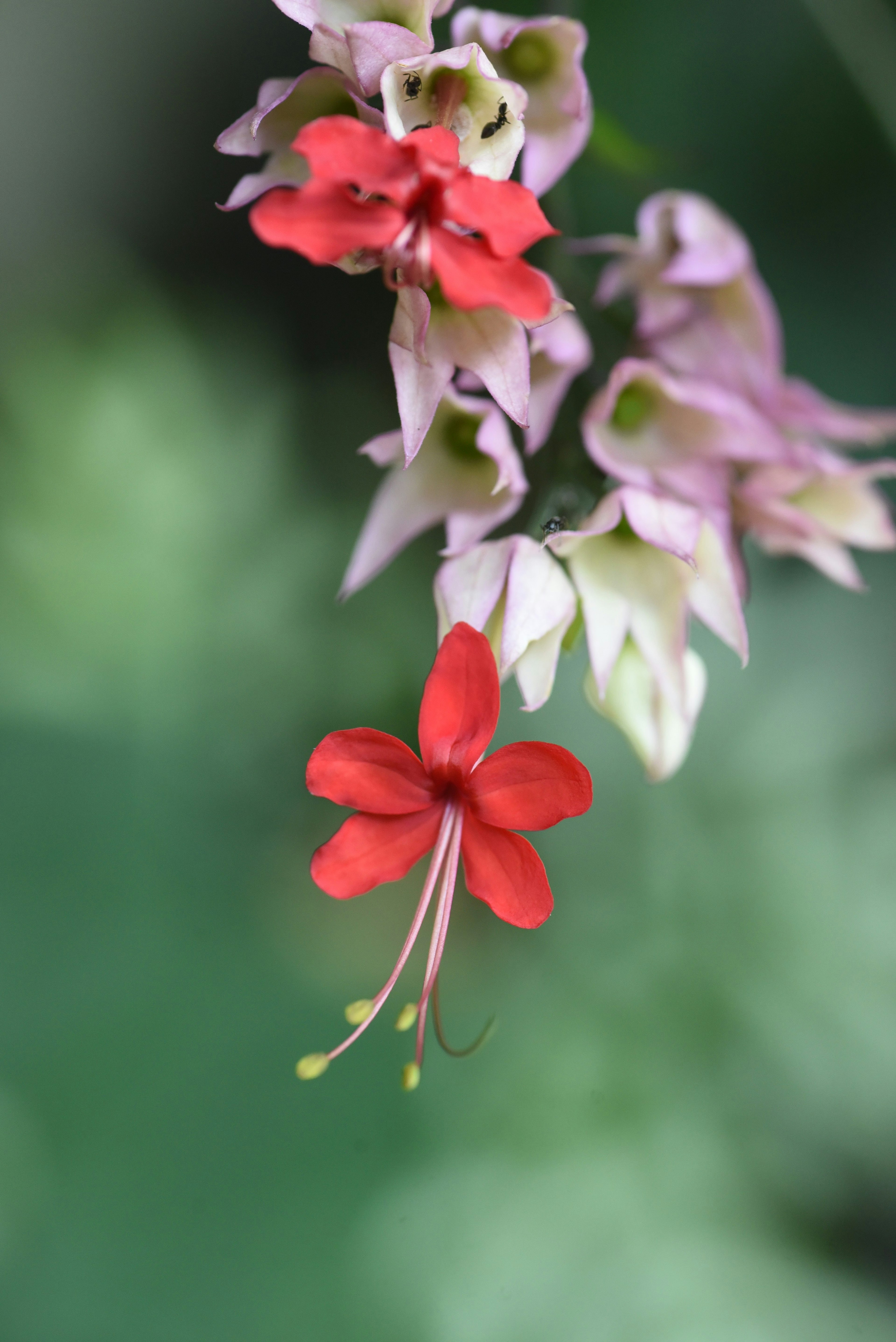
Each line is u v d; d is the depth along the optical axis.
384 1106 0.51
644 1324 0.45
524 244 0.30
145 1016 0.53
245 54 0.76
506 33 0.32
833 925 0.52
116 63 0.77
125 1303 0.47
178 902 0.57
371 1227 0.48
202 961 0.55
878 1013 0.51
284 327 0.75
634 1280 0.46
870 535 0.36
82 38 0.76
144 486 0.60
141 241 0.78
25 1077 0.51
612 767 0.55
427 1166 0.49
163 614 0.60
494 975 0.56
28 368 0.62
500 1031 0.53
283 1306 0.47
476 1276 0.46
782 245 0.69
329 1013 0.55
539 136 0.33
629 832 0.55
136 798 0.58
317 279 0.75
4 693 0.58
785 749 0.55
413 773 0.31
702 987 0.52
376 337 0.74
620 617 0.33
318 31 0.31
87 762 0.58
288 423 0.67
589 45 0.65
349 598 0.64
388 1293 0.47
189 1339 0.46
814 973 0.51
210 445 0.63
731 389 0.35
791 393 0.36
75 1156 0.50
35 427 0.61
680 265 0.35
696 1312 0.46
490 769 0.31
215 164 0.77
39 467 0.60
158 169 0.78
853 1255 0.51
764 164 0.68
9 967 0.54
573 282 0.35
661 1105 0.50
